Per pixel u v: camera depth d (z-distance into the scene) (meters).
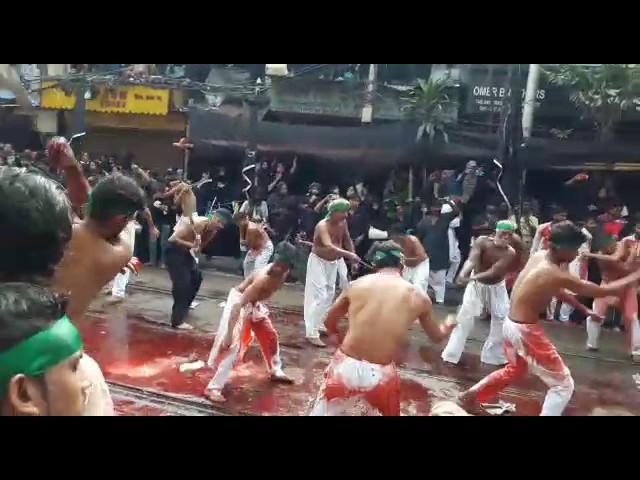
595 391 6.31
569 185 11.41
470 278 6.66
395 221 11.09
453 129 11.79
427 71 12.09
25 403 1.32
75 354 1.40
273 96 12.42
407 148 12.07
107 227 2.61
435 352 7.40
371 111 12.16
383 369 3.89
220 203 12.84
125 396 5.34
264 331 5.79
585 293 4.79
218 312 8.65
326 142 12.54
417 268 7.64
